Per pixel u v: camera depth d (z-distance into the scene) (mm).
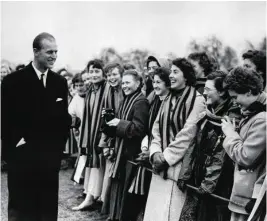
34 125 2928
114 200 3121
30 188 2982
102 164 3420
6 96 2914
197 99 2521
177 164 2539
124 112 3012
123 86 3012
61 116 3018
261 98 2096
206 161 2219
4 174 4594
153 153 2652
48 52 2910
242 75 2031
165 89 2760
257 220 1931
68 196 3877
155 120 2764
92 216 3355
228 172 2182
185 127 2496
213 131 2234
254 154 1991
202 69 2740
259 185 2004
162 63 2963
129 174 2945
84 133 3514
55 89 2986
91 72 3410
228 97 2273
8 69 4477
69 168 4469
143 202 2967
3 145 2969
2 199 3828
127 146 2982
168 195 2592
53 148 2992
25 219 2990
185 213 2465
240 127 2133
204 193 2178
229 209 2174
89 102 3473
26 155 2939
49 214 3043
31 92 2910
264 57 2551
